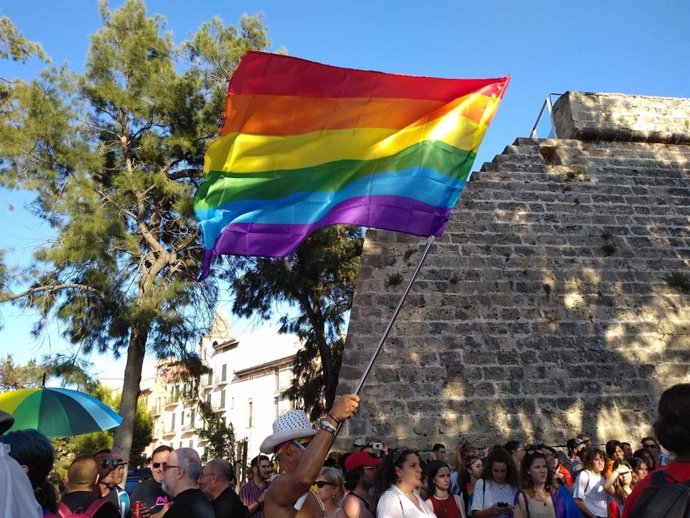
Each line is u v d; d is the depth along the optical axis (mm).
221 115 21812
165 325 19734
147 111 21188
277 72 6562
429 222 6379
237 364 57906
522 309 15055
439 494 7289
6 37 20484
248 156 6574
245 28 23516
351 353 14031
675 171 18469
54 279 20250
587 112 18906
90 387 19188
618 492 8867
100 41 21312
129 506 7684
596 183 17703
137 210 22203
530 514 7266
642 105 19266
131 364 21234
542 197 17109
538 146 18250
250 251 6371
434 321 14617
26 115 19406
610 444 9898
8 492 3211
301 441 4906
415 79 6797
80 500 5625
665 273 16141
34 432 4312
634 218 17094
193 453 5660
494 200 16812
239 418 55000
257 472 8703
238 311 25438
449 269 15391
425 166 6566
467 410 13609
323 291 25250
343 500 6758
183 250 22891
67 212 18859
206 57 22109
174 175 22703
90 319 20562
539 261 15859
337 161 6598
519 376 14125
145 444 58125
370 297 14812
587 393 14094
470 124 6738
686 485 2920
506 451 7965
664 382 14492
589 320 15109
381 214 6418
